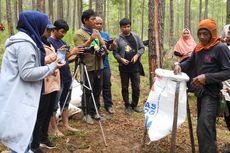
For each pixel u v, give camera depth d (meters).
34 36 3.56
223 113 4.91
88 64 6.08
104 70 6.86
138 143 5.30
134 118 6.75
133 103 7.24
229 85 4.95
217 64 4.28
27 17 3.55
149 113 4.57
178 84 4.24
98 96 6.49
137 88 7.12
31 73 3.42
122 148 5.10
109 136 5.57
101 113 6.96
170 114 4.44
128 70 7.00
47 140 4.88
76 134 5.52
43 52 3.69
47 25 3.70
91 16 5.94
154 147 5.13
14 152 3.63
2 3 36.97
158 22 5.84
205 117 4.24
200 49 4.36
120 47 6.94
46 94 4.32
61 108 5.64
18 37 3.45
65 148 4.96
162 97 4.47
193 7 38.12
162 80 4.51
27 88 3.52
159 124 4.43
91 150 4.97
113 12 39.97
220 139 5.76
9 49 3.50
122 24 6.89
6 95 3.47
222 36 5.50
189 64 4.64
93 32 5.73
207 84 4.31
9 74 3.48
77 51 5.07
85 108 6.19
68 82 5.52
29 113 3.51
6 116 3.44
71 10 42.50
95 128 5.96
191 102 8.40
